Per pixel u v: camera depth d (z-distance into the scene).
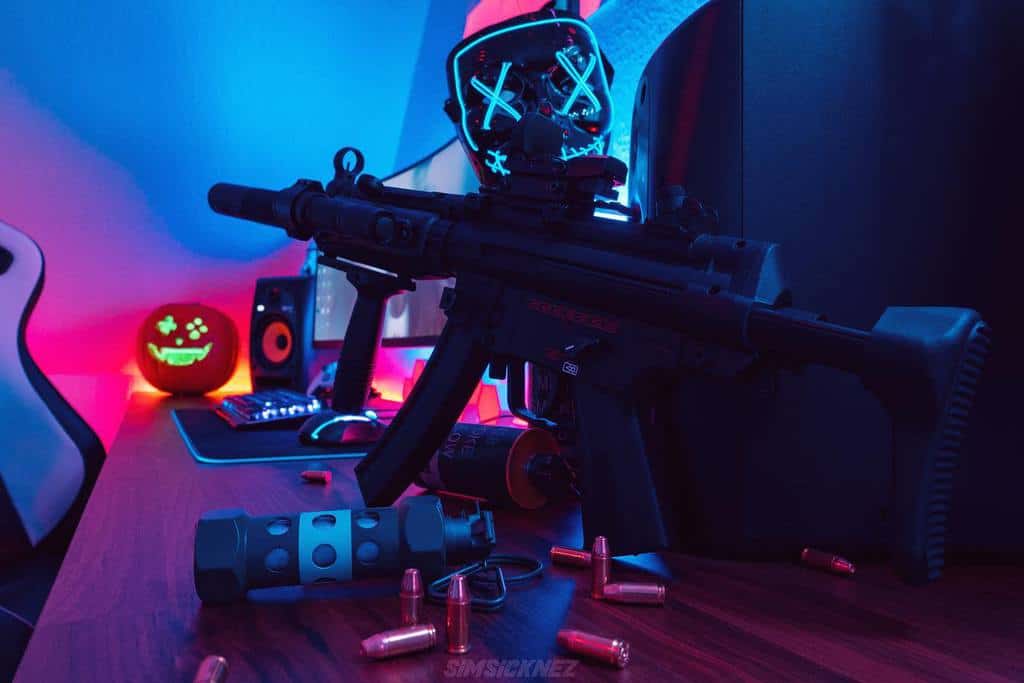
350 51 2.20
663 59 0.62
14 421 1.38
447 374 0.64
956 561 0.54
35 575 1.23
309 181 0.75
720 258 0.46
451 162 1.43
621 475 0.52
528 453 0.72
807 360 0.42
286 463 0.94
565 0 1.21
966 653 0.37
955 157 0.55
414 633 0.37
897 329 0.37
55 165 2.06
